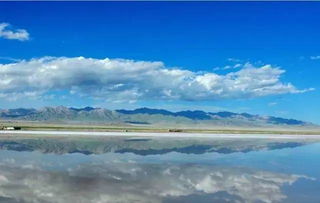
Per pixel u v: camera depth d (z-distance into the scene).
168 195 22.38
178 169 32.50
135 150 48.06
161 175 29.28
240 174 30.16
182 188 24.42
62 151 45.81
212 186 25.22
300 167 34.38
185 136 84.31
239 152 47.69
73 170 31.06
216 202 20.92
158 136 81.44
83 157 40.03
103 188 23.92
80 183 25.45
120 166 33.78
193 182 26.52
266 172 31.31
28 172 29.67
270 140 75.00
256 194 22.89
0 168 31.47
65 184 25.03
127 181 26.48
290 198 21.92
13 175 28.19
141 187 24.47
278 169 33.03
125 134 87.38
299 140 77.12
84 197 21.45
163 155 42.97
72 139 66.56
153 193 22.81
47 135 77.88
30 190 23.00
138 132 101.44
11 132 87.12
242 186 25.25
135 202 20.62
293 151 49.91
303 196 22.41
